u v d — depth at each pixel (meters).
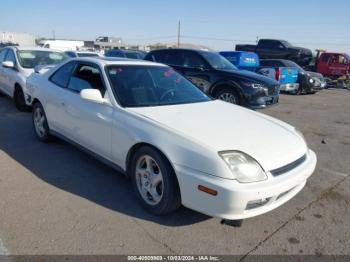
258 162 2.63
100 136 3.59
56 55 8.02
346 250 2.75
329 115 9.46
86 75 4.09
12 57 7.59
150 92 3.79
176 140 2.79
